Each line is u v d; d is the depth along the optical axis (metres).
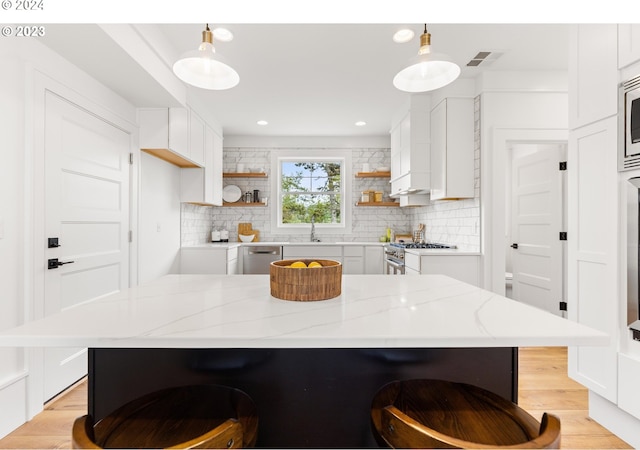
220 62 1.38
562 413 1.84
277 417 1.06
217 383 1.06
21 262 1.69
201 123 3.58
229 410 0.88
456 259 2.95
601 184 1.68
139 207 2.86
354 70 2.80
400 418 0.68
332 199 5.11
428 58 1.38
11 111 1.63
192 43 2.45
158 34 2.24
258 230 4.95
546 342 0.76
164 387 1.06
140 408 0.87
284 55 2.55
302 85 3.12
